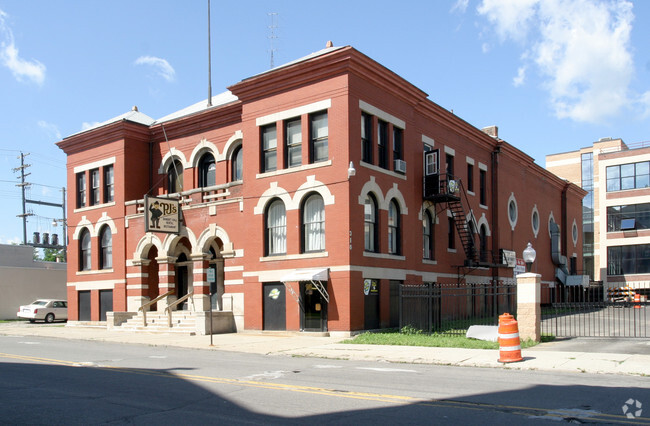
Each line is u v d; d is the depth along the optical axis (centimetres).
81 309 3234
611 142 6819
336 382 1127
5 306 4050
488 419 793
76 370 1345
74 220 3291
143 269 2931
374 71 2330
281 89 2409
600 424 763
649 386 1057
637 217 5372
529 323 1797
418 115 2767
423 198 2734
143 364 1462
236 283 2528
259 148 2462
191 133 2942
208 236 2653
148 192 3112
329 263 2198
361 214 2253
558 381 1123
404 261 2514
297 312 2269
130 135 3056
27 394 1016
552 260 4438
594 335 1895
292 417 816
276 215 2433
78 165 3300
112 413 855
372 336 2022
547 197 4484
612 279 5419
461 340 1878
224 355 1709
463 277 3062
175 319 2633
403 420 789
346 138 2202
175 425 779
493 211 3512
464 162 3212
